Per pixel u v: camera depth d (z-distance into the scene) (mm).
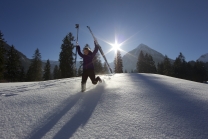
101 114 2645
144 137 1893
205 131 2016
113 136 1934
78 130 2109
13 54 36219
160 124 2227
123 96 3674
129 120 2375
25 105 3150
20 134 2039
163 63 61906
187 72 54812
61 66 31812
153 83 5711
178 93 4031
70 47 32188
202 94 3955
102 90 4395
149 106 2973
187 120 2346
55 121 2410
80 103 3252
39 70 43594
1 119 2480
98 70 43938
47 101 3408
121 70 55656
